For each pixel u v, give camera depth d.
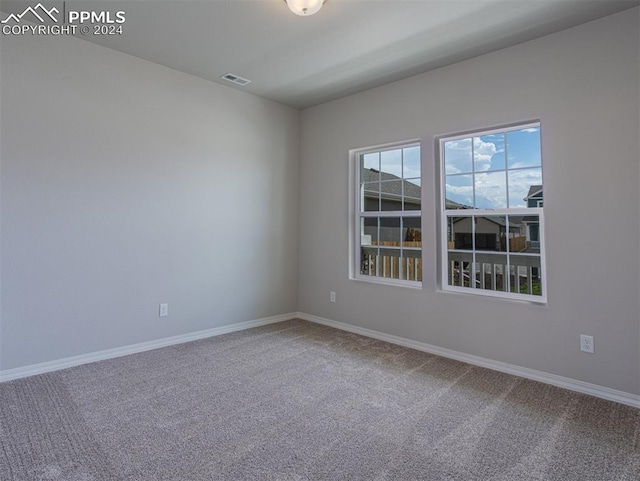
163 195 3.39
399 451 1.84
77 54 2.88
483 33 2.69
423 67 3.29
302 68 3.36
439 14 2.47
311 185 4.44
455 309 3.17
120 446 1.85
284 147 4.41
